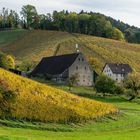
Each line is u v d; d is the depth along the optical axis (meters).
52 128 63.19
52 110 69.75
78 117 71.12
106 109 81.06
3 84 69.56
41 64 177.75
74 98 79.56
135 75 137.62
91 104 80.25
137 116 87.81
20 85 73.56
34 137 50.81
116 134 62.75
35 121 65.19
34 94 73.06
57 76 161.62
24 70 189.25
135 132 66.38
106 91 133.50
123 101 129.50
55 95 77.12
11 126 59.69
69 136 58.31
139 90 136.00
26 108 66.69
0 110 63.03
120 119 79.69
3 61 141.25
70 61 164.25
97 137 55.62
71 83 149.00
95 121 73.62
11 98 66.44
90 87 158.25
